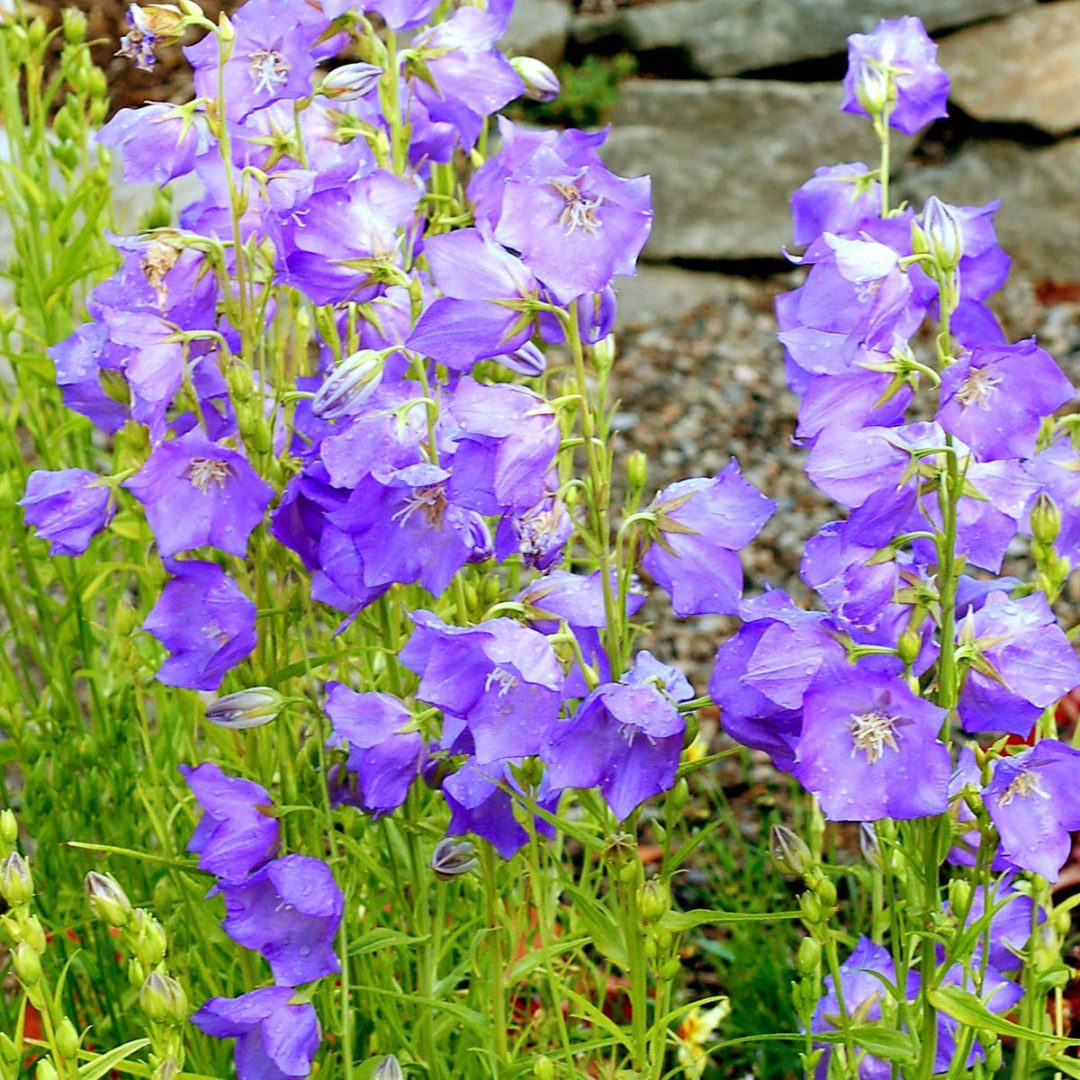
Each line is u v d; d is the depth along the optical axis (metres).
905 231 1.03
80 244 1.25
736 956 1.32
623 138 2.82
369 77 1.06
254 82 1.05
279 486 1.04
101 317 1.08
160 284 1.03
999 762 0.93
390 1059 1.02
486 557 1.00
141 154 1.06
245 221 1.05
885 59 1.09
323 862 1.00
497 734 0.94
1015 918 1.05
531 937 1.19
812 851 1.17
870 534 0.93
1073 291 2.69
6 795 1.22
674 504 0.96
